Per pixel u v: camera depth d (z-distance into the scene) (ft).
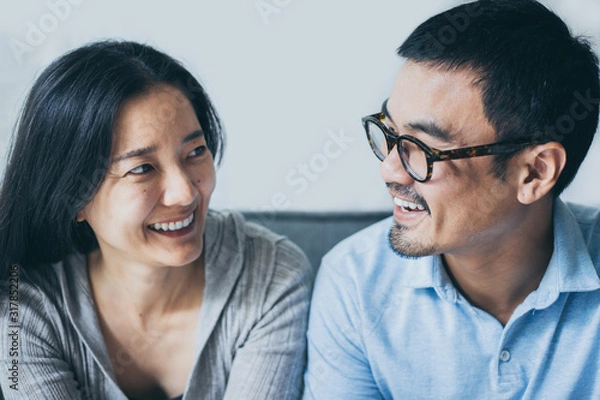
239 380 4.42
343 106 6.29
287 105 6.26
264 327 4.46
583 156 3.74
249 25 6.16
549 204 3.83
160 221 4.01
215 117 4.48
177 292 4.49
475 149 3.48
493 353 4.00
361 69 6.26
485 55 3.40
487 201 3.59
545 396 4.02
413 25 6.19
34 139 4.02
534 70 3.43
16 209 4.24
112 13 6.00
